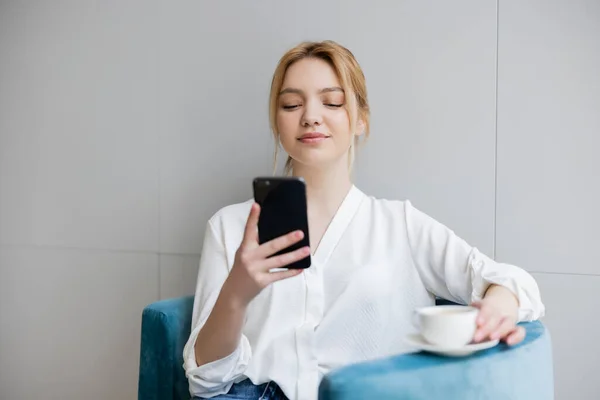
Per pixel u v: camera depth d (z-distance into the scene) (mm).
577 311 1593
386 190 1758
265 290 1371
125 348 2098
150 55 2008
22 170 2215
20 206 2227
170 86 1987
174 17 1970
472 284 1288
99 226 2115
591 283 1576
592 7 1540
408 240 1438
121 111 2059
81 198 2135
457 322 982
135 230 2062
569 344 1606
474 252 1347
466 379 975
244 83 1891
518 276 1217
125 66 2045
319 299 1368
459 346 995
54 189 2172
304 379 1305
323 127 1377
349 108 1402
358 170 1781
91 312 2143
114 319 2109
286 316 1363
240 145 1907
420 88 1703
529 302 1185
